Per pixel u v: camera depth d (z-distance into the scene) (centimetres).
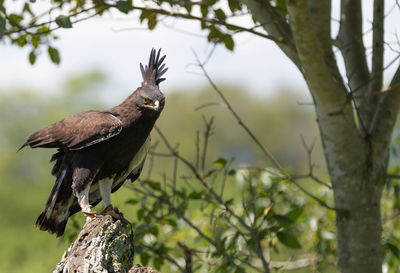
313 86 859
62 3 1112
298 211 1056
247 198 1220
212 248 1168
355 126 897
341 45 999
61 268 764
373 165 904
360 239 898
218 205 1146
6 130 7156
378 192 909
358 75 976
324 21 912
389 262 1210
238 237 1109
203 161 1106
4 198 3619
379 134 912
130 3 1009
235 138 7088
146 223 1117
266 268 1021
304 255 1360
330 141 901
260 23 927
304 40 809
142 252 1093
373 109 954
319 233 1199
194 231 1277
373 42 963
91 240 757
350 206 903
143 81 1090
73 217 1126
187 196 1134
